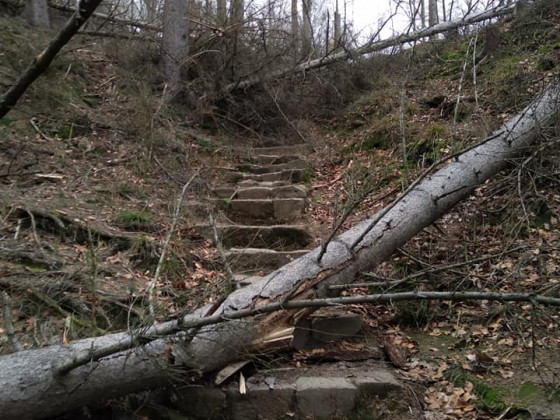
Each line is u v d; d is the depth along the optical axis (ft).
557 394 8.52
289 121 24.99
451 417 8.39
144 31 26.45
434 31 28.12
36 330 8.79
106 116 20.02
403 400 8.65
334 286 9.61
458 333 10.57
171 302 10.52
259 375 8.90
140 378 7.63
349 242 10.57
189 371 7.93
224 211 16.17
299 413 8.35
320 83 26.22
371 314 11.23
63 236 12.10
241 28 24.14
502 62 22.34
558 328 10.25
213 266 12.69
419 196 12.09
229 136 24.06
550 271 11.63
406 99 22.71
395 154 19.34
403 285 11.84
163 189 16.48
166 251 11.54
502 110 18.90
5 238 11.39
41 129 17.76
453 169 13.24
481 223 14.15
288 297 7.34
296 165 20.53
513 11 26.20
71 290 10.12
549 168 14.79
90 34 24.70
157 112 19.90
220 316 7.15
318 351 9.64
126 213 13.69
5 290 9.71
